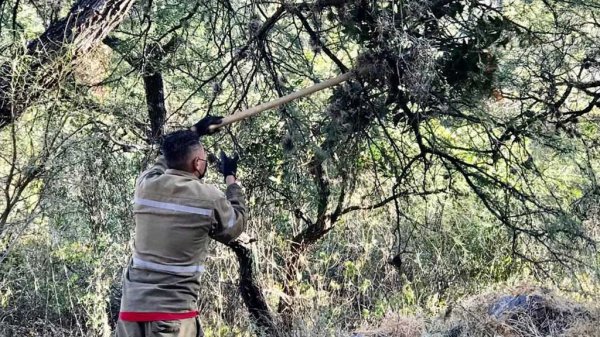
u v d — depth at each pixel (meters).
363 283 7.61
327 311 6.98
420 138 4.71
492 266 7.81
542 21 4.98
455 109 4.20
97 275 6.32
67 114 5.04
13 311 6.66
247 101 5.77
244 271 6.62
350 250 7.98
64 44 4.07
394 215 7.26
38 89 4.17
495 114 4.78
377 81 4.15
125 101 6.02
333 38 5.41
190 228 3.60
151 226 3.62
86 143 5.46
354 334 6.85
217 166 5.72
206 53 5.81
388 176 5.80
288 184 6.15
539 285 6.95
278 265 7.21
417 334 6.66
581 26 4.78
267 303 6.91
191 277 3.64
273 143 6.01
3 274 6.38
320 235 6.80
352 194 6.36
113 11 4.21
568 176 5.87
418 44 3.78
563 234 4.97
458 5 4.03
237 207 3.79
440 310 7.09
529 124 4.39
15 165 4.89
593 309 6.22
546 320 6.25
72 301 6.78
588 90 4.78
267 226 6.77
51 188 5.32
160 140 5.63
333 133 4.42
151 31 6.41
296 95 4.08
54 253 6.34
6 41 5.50
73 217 5.96
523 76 4.64
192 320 3.67
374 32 4.02
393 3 3.77
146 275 3.60
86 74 5.40
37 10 5.62
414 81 3.81
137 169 6.10
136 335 3.57
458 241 7.39
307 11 4.75
